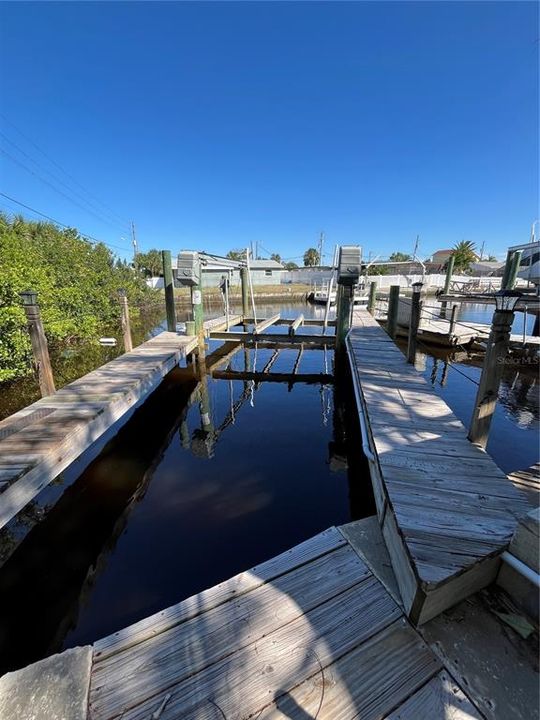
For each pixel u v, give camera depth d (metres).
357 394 3.60
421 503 1.72
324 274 30.58
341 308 6.60
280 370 7.18
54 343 8.05
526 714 1.04
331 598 1.44
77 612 1.91
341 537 1.81
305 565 1.62
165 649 1.25
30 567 2.24
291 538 2.38
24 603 1.99
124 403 3.44
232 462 3.44
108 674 1.17
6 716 1.06
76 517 2.68
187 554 2.26
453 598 1.35
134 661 1.21
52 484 3.12
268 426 4.34
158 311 16.97
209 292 23.52
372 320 9.01
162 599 1.96
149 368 4.35
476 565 1.34
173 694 1.11
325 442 3.87
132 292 13.83
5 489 1.96
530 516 1.30
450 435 2.50
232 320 9.19
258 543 2.34
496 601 1.39
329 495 2.87
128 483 3.10
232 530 2.47
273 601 1.43
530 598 1.31
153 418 4.64
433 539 1.46
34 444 2.40
